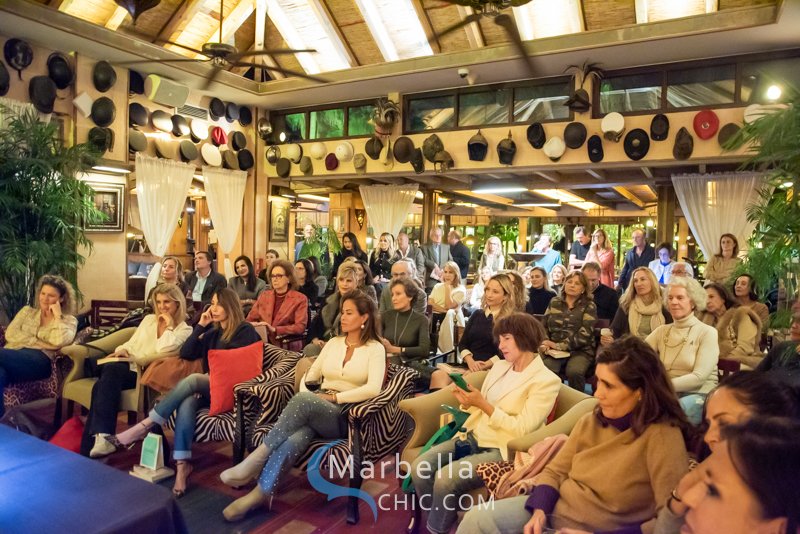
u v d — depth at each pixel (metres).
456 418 2.64
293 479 3.28
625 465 1.77
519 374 2.57
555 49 6.30
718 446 1.01
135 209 10.62
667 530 1.40
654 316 3.95
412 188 8.81
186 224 12.11
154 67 7.13
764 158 3.00
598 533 1.77
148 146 7.49
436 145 7.61
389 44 7.51
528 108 7.41
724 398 1.23
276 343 4.84
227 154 8.47
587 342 4.12
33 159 5.23
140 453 3.56
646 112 6.67
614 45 6.05
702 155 6.40
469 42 7.18
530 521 1.84
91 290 6.92
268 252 8.00
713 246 6.84
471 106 7.74
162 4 6.72
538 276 5.20
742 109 6.26
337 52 7.76
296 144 8.69
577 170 7.25
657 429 1.75
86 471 1.96
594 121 6.90
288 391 3.24
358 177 8.52
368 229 10.57
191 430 3.09
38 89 6.20
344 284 4.67
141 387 3.53
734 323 3.95
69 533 1.54
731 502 0.98
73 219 5.82
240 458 3.09
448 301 5.40
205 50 4.46
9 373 3.77
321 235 9.90
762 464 0.93
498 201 12.22
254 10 7.54
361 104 8.44
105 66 6.77
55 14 5.79
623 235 16.27
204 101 8.27
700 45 6.03
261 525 2.74
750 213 3.45
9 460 2.05
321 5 7.12
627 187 10.66
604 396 1.84
